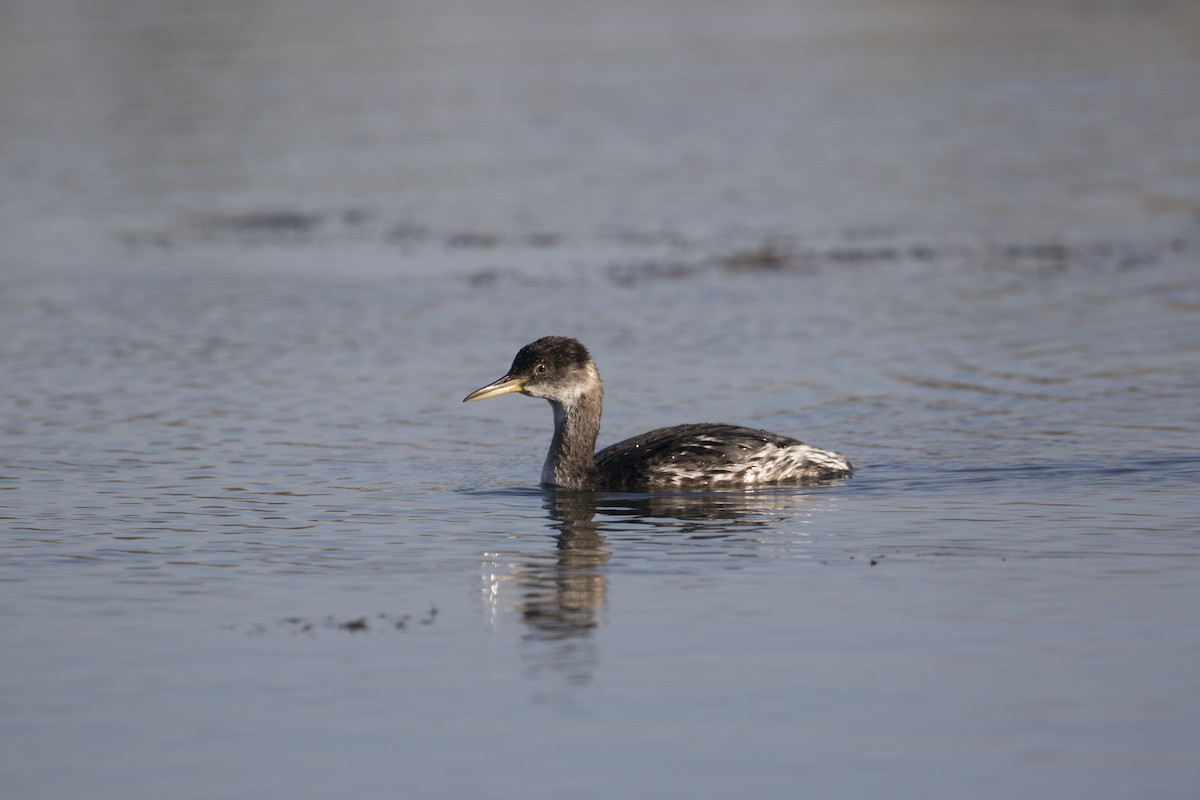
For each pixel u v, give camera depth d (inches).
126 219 1562.5
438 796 415.8
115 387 955.3
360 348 1059.3
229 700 479.2
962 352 1007.6
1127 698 465.4
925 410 869.8
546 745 444.8
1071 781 415.8
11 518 687.1
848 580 585.0
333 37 2672.2
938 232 1421.0
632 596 572.4
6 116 2060.8
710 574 597.6
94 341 1084.5
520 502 719.7
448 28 2797.7
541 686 486.6
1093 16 2896.2
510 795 415.5
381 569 612.7
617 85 2228.1
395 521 685.3
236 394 938.1
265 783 424.5
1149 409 853.8
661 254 1364.4
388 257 1381.6
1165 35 2625.5
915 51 2506.2
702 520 679.7
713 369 981.8
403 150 1867.6
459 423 878.4
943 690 474.9
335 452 812.6
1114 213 1476.4
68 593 582.6
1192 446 776.9
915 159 1749.5
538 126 1977.1
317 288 1258.0
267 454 807.1
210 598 577.0
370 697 480.1
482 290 1243.2
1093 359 976.9
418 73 2336.4
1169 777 416.5
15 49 2549.2
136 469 775.7
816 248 1370.6
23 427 861.2
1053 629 523.8
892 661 498.9
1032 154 1756.9
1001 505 687.7
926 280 1240.2
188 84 2263.8
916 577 586.2
